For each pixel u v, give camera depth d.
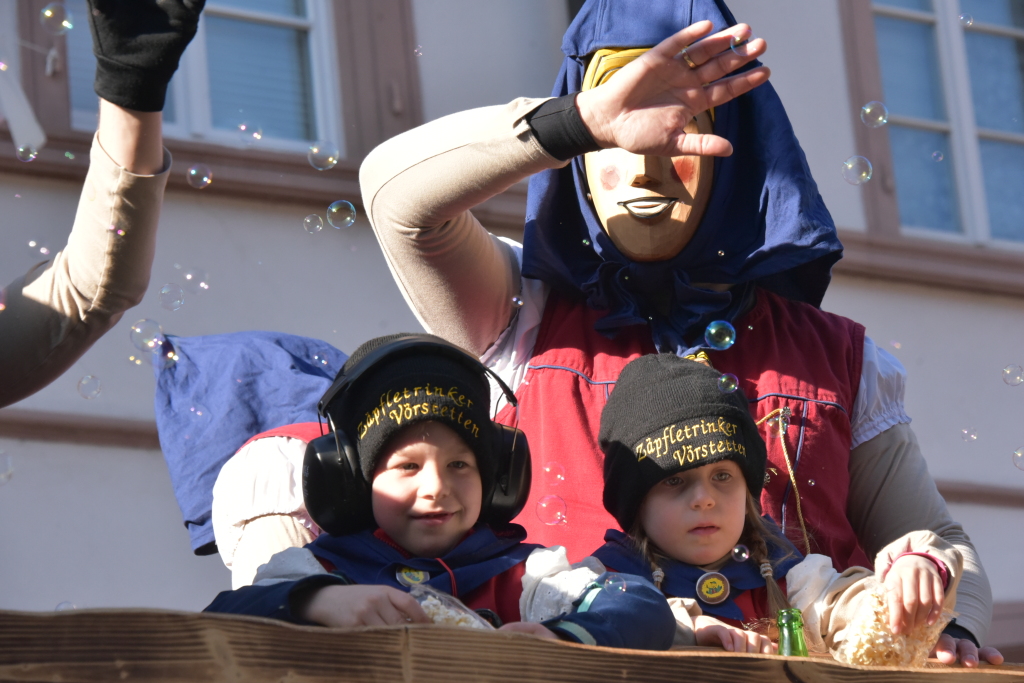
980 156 11.41
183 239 8.39
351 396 3.04
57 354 3.15
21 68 7.97
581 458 3.56
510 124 3.39
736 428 3.26
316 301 8.79
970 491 10.27
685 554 3.19
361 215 9.09
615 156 3.82
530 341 3.93
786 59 10.66
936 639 2.95
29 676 1.81
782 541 3.33
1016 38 11.80
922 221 11.06
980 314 10.88
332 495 2.98
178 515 8.09
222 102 8.88
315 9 9.28
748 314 3.91
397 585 2.81
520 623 2.52
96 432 7.84
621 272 3.88
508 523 3.20
